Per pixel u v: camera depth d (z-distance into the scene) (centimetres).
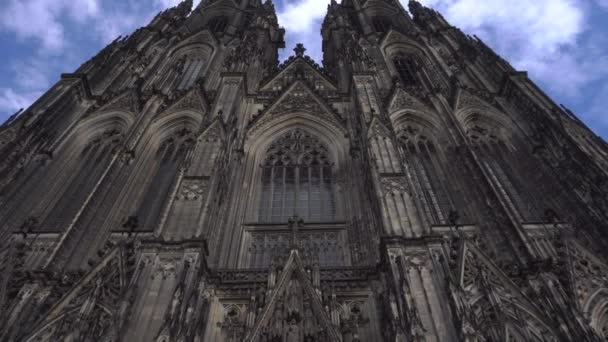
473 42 6056
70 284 2820
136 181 3966
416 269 2525
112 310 2580
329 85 5650
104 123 4725
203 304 2545
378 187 3091
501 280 2855
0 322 2519
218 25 8119
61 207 3775
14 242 3216
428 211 3638
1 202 3438
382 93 5206
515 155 4322
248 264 3209
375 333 2538
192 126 4694
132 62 5788
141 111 4678
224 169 3541
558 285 2741
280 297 2603
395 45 6688
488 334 2425
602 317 2766
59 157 4181
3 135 3791
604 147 3666
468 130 4703
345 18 7669
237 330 2508
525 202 3825
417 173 4150
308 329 2425
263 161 4316
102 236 3350
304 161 4306
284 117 4822
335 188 3919
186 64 6425
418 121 4788
